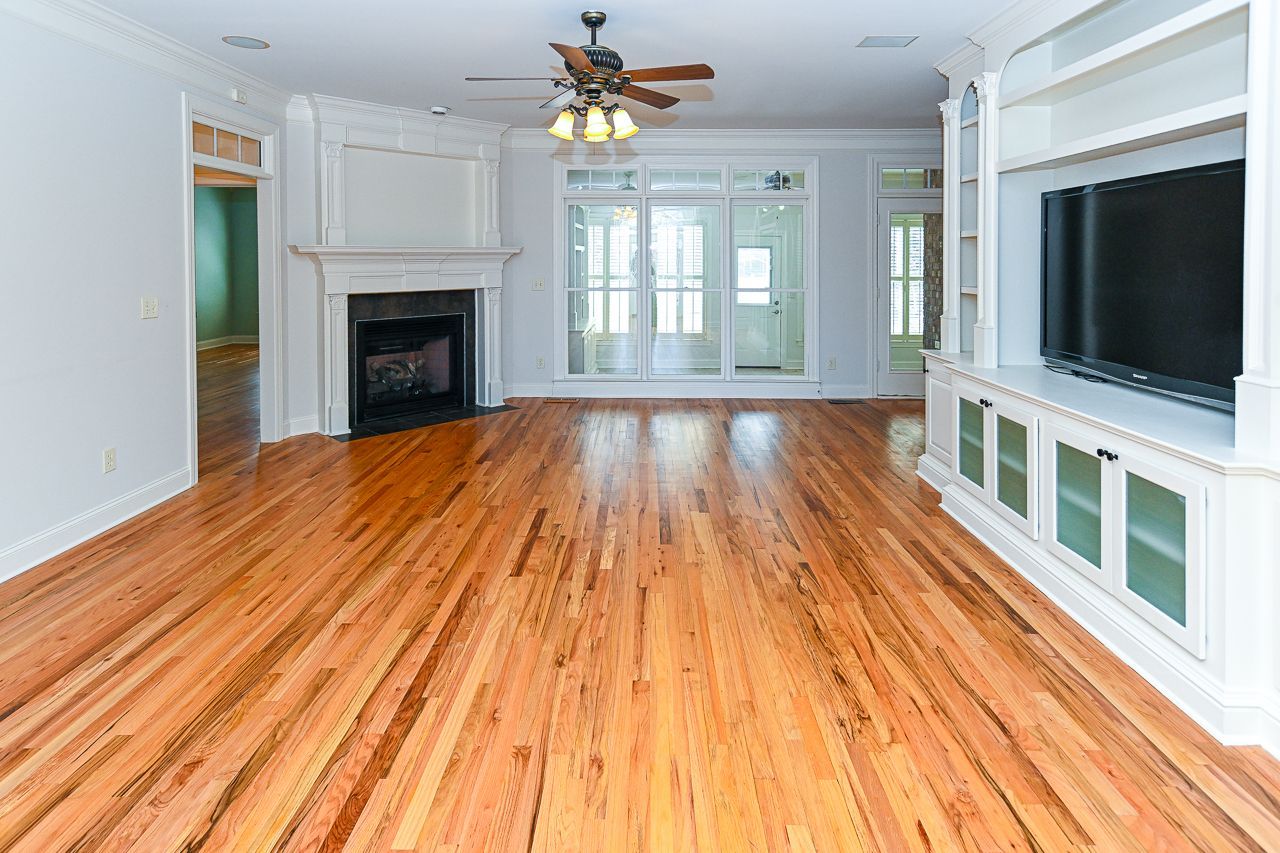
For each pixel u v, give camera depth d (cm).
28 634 310
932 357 525
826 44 513
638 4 435
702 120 786
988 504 418
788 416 787
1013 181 455
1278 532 231
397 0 425
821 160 860
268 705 261
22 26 370
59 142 396
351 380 718
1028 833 201
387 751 236
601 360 897
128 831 201
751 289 885
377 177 728
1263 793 216
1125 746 238
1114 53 332
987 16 452
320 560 394
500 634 314
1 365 362
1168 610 268
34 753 234
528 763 231
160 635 311
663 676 281
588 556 402
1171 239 327
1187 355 317
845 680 278
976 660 292
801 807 212
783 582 368
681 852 195
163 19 446
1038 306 465
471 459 609
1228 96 318
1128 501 289
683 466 590
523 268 875
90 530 424
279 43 500
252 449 636
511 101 684
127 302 454
